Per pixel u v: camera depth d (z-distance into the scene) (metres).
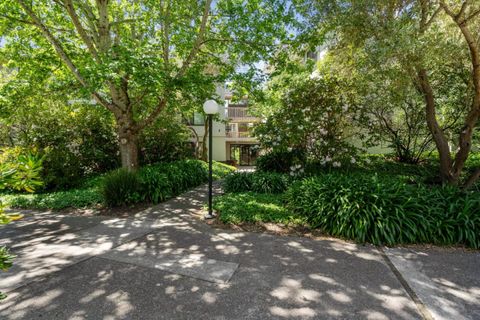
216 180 9.80
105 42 6.87
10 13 5.91
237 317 2.10
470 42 4.41
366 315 2.12
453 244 3.56
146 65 5.30
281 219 4.51
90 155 8.93
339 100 7.29
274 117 7.57
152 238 3.88
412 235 3.59
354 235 3.75
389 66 4.61
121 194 5.69
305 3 5.43
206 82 6.99
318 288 2.52
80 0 6.59
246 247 3.53
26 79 6.68
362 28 4.69
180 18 6.96
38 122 8.14
